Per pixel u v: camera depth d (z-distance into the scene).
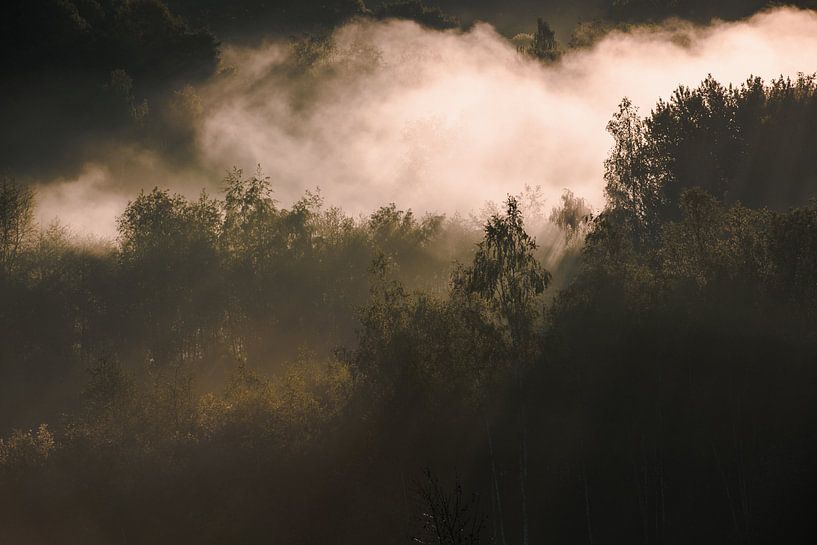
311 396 59.72
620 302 51.41
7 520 54.50
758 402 50.41
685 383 51.28
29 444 57.34
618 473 52.06
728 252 53.19
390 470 53.75
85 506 54.78
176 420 58.12
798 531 46.53
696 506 50.88
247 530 53.75
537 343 50.72
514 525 51.69
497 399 53.44
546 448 52.62
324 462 55.25
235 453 56.25
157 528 54.06
